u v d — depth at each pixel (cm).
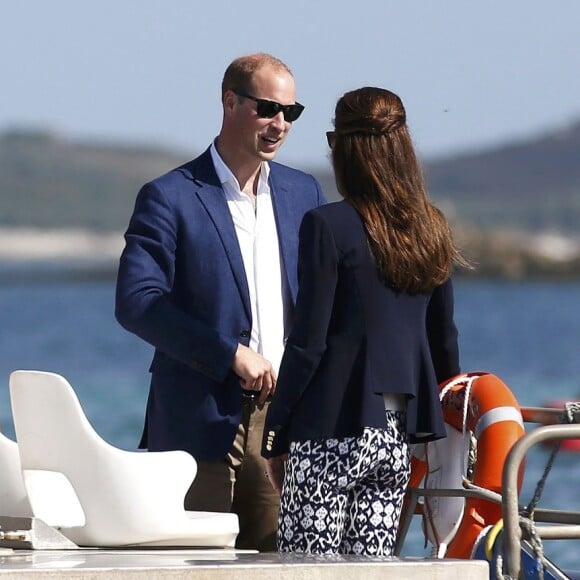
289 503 1452
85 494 1422
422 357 1488
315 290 1437
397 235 1449
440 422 1481
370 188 1467
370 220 1453
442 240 1479
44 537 1398
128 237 1741
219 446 1709
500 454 1589
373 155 1466
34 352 16888
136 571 1213
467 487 1578
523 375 13600
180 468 1432
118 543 1416
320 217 1451
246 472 1748
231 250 1750
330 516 1434
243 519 1775
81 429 1414
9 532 1401
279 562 1270
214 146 1795
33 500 1420
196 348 1669
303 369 1434
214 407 1712
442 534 1622
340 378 1436
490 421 1614
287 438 1470
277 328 1767
